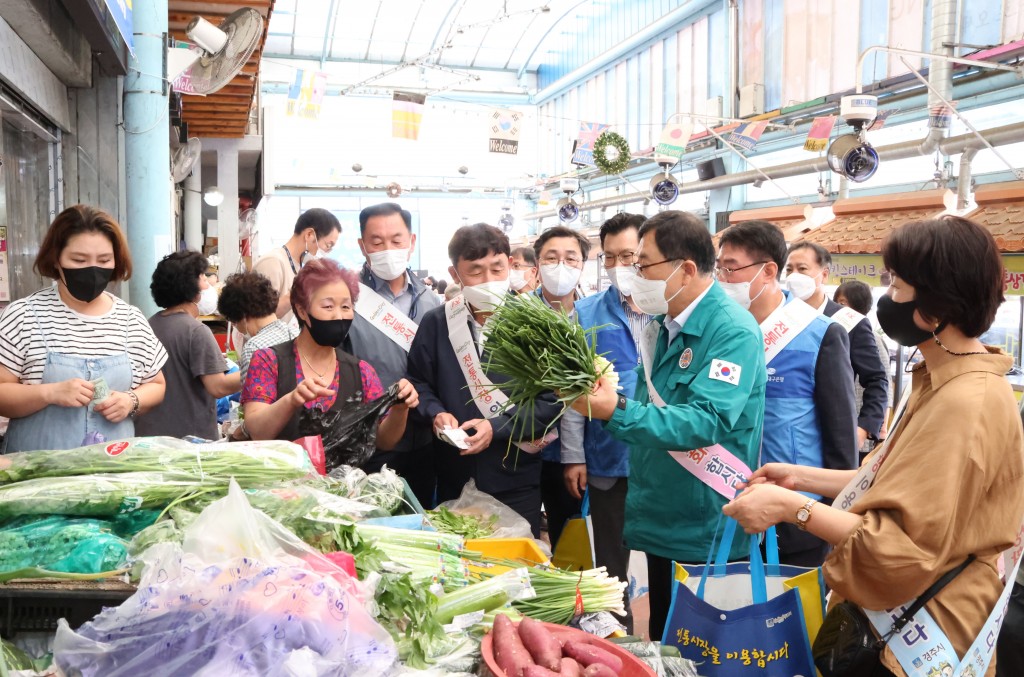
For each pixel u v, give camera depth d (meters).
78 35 4.73
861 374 3.92
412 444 3.15
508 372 2.31
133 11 4.95
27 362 2.63
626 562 3.33
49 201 5.09
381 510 2.11
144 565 1.42
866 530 1.71
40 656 1.42
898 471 1.72
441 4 22.81
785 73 14.29
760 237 3.03
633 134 20.44
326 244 4.94
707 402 2.27
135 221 5.07
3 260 4.07
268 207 25.39
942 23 9.76
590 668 1.40
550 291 3.50
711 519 2.50
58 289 2.75
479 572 1.90
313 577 1.36
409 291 3.41
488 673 1.45
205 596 1.29
